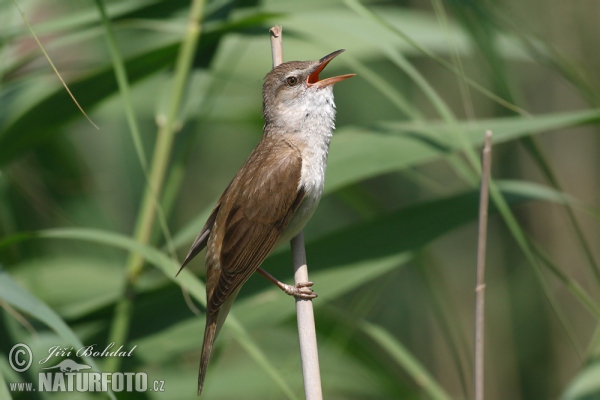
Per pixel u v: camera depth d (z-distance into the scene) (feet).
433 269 34.22
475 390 23.65
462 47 35.83
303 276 24.68
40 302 21.39
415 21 36.24
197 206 55.16
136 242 24.94
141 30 41.24
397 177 54.19
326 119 28.04
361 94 55.16
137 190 45.75
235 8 32.14
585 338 48.34
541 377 49.34
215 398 35.99
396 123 30.48
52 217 39.86
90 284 38.01
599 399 27.02
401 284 50.39
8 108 32.58
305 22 32.96
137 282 29.60
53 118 30.53
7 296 21.29
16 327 27.84
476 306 23.71
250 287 29.04
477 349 23.63
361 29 29.78
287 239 27.45
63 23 30.63
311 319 23.84
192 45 29.68
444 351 50.88
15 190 39.09
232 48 35.37
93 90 30.17
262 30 30.83
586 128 48.32
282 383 22.04
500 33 30.19
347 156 29.09
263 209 26.50
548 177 28.86
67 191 42.91
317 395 22.72
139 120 43.70
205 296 24.03
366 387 35.22
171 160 33.63
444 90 53.57
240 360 40.11
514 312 50.85
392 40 34.63
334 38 37.24
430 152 28.60
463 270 54.75
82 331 29.48
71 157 43.16
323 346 33.81
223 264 25.95
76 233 25.05
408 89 54.34
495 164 52.42
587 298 27.53
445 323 33.06
